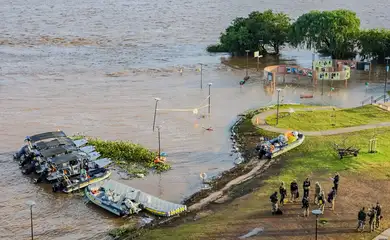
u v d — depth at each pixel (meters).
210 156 87.12
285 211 63.81
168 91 125.31
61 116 106.12
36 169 80.81
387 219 61.31
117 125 101.25
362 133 91.25
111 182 74.56
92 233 64.25
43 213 69.25
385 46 152.62
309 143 87.38
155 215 67.69
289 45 178.12
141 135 96.38
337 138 89.06
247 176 77.44
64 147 83.06
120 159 85.25
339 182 71.69
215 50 173.25
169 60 159.38
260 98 119.81
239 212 64.81
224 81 135.50
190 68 149.50
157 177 79.62
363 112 103.56
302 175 75.19
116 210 68.31
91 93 122.50
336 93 123.69
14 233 64.50
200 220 64.12
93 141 90.25
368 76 140.50
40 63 151.88
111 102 115.75
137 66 150.38
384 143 86.00
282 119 100.38
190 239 58.78
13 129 98.88
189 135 96.56
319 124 97.06
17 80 132.88
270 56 168.62
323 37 155.75
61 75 138.62
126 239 61.16
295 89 127.44
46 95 120.31
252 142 91.00
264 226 60.56
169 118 105.75
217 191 73.56
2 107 111.25
